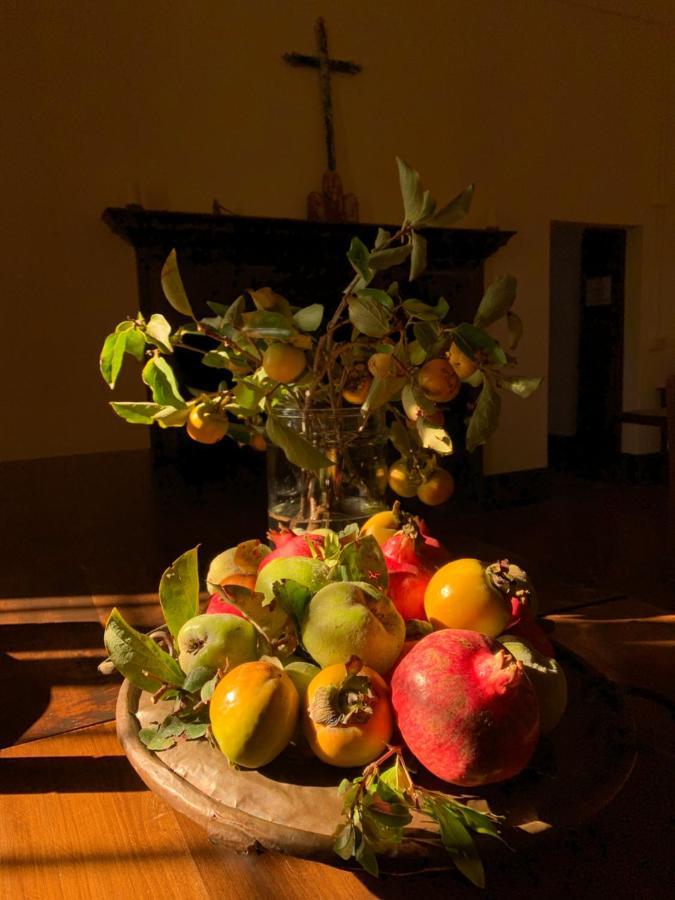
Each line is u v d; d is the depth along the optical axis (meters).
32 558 1.25
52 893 0.48
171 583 0.61
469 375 0.75
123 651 0.55
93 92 3.27
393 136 3.95
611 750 0.53
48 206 3.23
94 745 0.67
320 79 3.72
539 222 4.43
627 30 4.60
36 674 0.81
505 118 4.25
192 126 3.47
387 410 0.95
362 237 3.61
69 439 3.36
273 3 3.58
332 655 0.52
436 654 0.46
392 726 0.50
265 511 1.58
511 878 0.49
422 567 0.66
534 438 4.47
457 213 0.71
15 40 3.12
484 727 0.43
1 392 3.23
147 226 3.16
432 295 3.98
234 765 0.50
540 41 4.30
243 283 3.51
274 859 0.51
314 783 0.50
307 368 0.79
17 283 3.21
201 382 3.45
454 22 4.04
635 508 4.30
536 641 0.60
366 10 3.80
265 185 3.67
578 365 5.59
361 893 0.48
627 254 5.02
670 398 1.85
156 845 0.53
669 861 0.50
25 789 0.60
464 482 4.16
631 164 4.75
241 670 0.50
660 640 0.85
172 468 3.39
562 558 3.29
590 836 0.52
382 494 0.88
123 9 3.29
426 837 0.43
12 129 3.14
